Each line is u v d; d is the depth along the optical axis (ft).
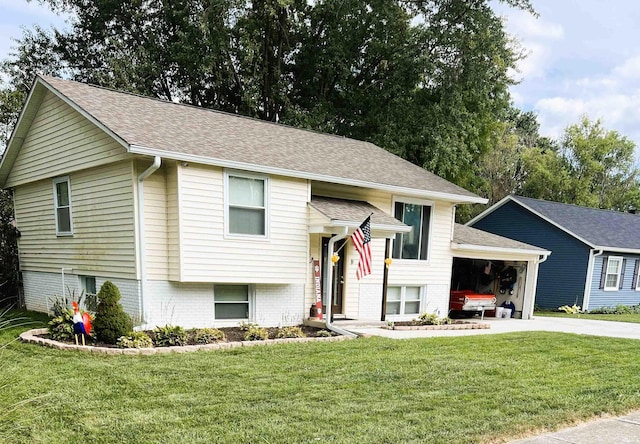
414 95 67.56
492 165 103.14
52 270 35.14
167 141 26.07
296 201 31.07
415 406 14.70
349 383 17.08
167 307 27.32
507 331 34.45
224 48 61.00
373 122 68.64
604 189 116.88
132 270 26.66
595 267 62.08
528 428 13.25
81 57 68.28
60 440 11.57
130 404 14.19
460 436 12.30
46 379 16.39
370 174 35.91
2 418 12.36
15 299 40.68
